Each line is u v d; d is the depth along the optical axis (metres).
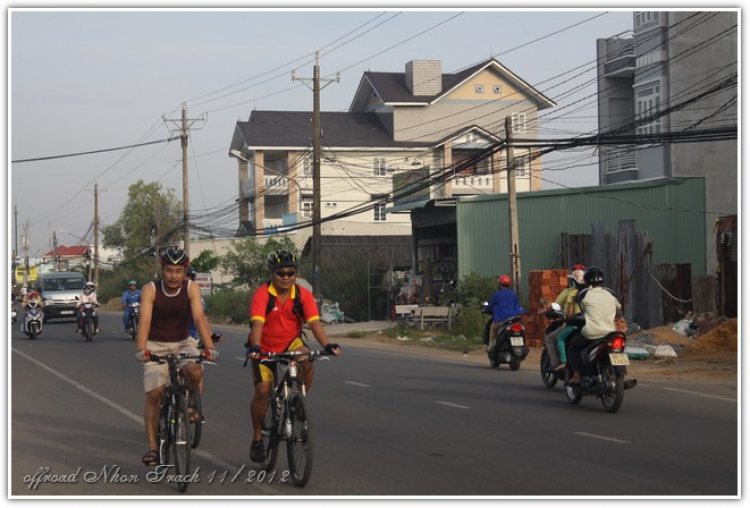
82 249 125.94
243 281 53.22
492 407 12.74
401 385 15.52
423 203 33.84
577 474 8.31
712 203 32.47
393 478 8.26
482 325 27.95
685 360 18.91
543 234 30.62
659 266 24.36
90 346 25.83
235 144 68.12
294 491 7.85
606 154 35.69
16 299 41.75
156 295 8.34
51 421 12.02
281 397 8.23
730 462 8.77
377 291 39.53
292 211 62.03
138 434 10.99
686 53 32.59
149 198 89.25
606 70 36.47
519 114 62.22
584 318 12.51
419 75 62.19
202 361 8.30
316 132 36.41
